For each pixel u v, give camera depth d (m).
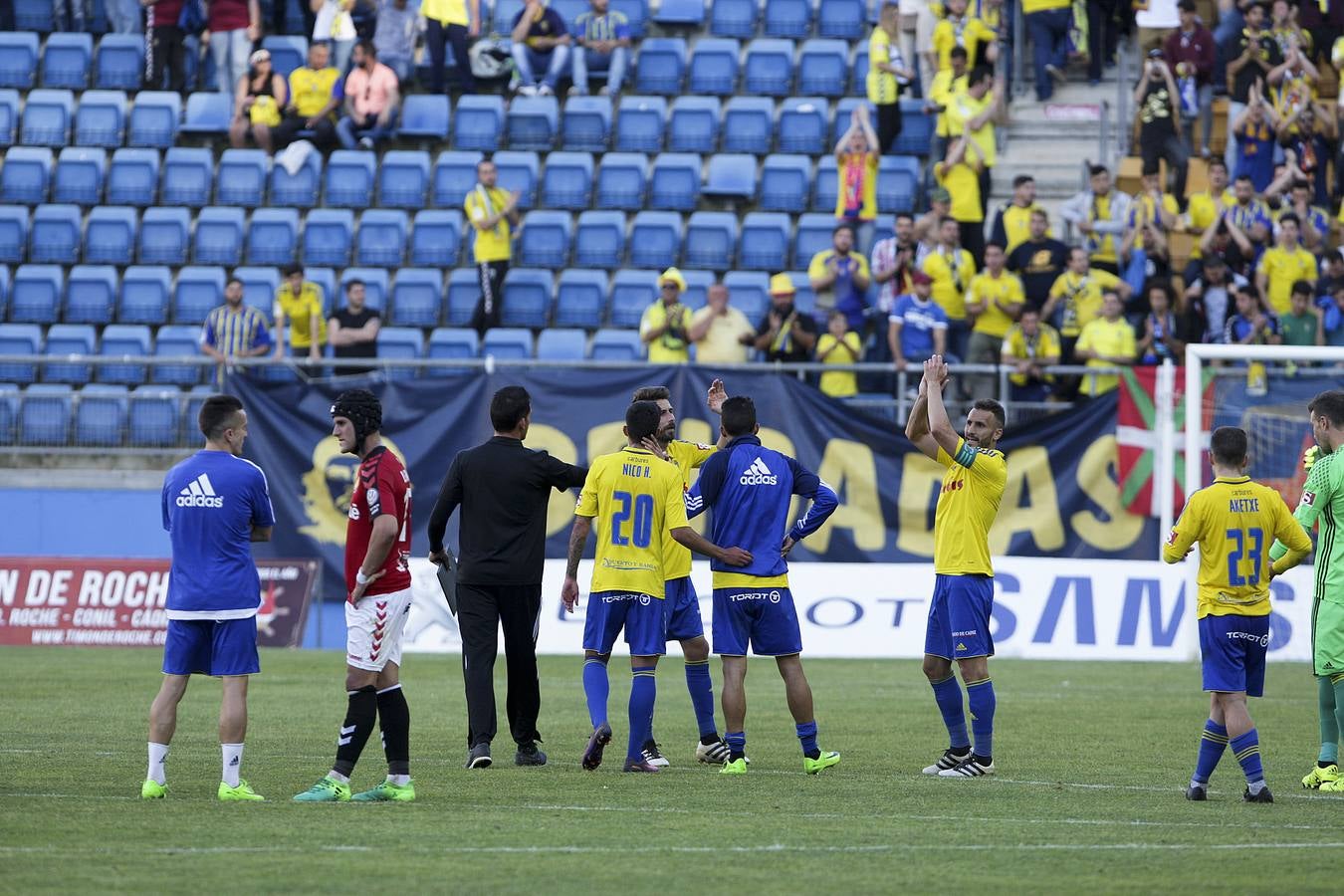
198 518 29.83
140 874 22.98
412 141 90.50
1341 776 33.09
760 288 81.69
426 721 44.75
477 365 71.44
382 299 82.69
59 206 86.44
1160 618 65.69
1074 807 30.19
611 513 35.19
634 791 31.94
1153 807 30.28
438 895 21.83
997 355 72.25
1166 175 82.94
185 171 88.31
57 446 72.25
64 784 32.19
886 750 39.34
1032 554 67.88
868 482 68.06
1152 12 86.81
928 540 68.06
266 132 88.38
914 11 88.25
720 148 90.12
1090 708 49.00
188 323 82.94
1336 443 33.59
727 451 35.38
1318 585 33.59
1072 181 85.69
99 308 83.19
